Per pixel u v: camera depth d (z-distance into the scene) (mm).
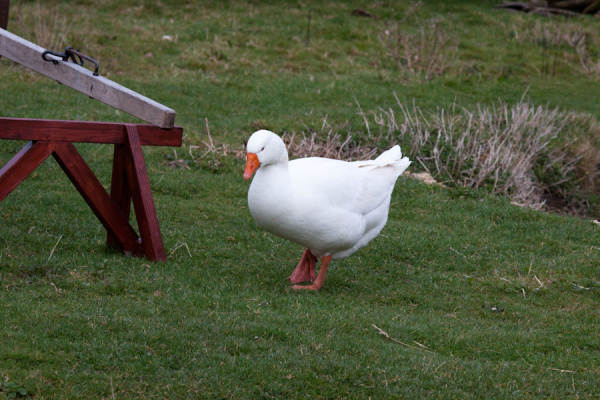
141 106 6215
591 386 5055
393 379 4762
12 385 4102
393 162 6781
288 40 17609
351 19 19734
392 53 17109
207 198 9023
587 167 12742
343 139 11922
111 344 4754
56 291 5617
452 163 11492
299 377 4621
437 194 10117
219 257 7051
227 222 8227
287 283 6598
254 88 14523
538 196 11516
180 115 12336
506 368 5184
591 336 6016
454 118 13281
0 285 5609
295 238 6230
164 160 10180
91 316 5117
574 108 15383
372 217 6543
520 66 18156
